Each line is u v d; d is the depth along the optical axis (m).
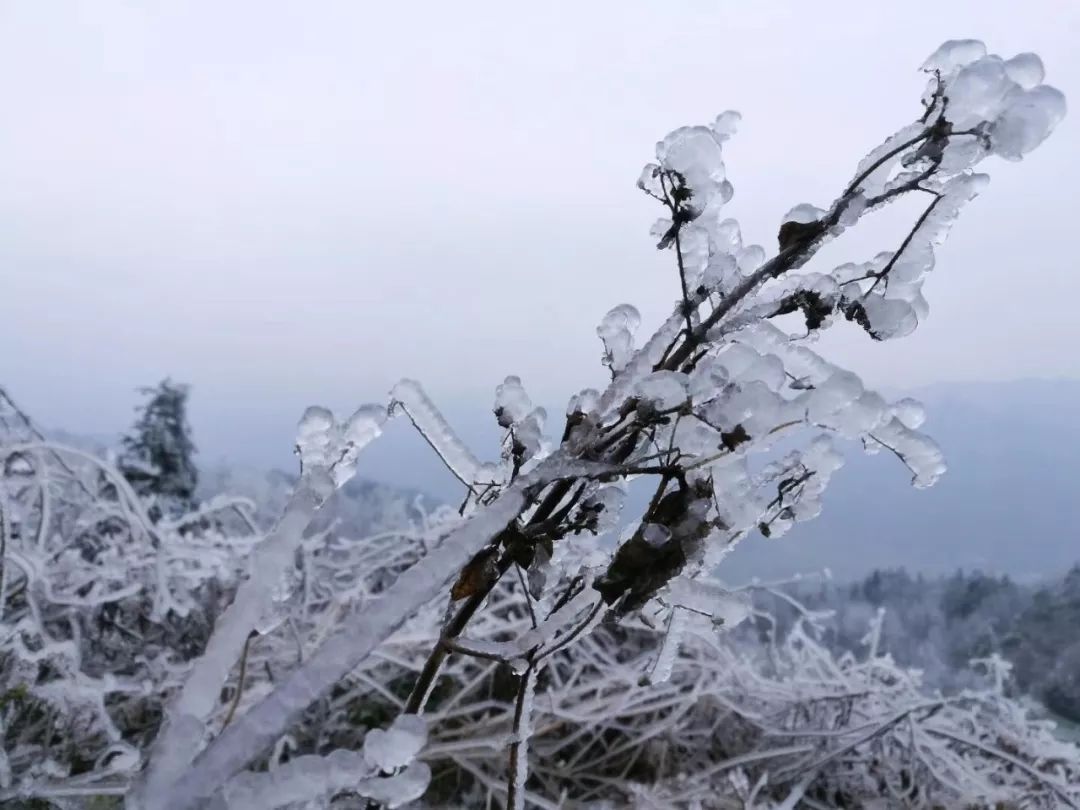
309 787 0.45
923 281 0.58
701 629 1.20
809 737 1.84
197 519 2.23
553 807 1.47
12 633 1.36
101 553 1.85
